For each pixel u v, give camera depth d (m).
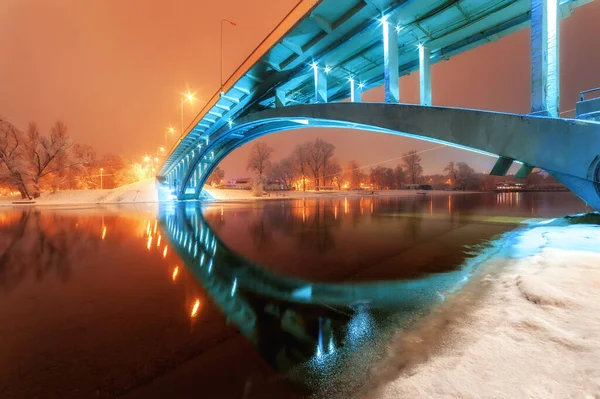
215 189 63.31
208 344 3.42
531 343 2.63
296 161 92.50
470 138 9.33
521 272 5.05
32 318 4.23
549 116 8.28
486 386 2.11
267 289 5.41
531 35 8.56
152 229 14.02
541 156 8.10
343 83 18.59
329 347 3.21
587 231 8.04
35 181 45.56
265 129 25.31
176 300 4.91
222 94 20.77
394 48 11.66
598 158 7.29
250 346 3.35
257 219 18.22
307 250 8.91
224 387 2.60
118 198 46.50
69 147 49.03
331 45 13.97
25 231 13.57
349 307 4.40
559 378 2.11
